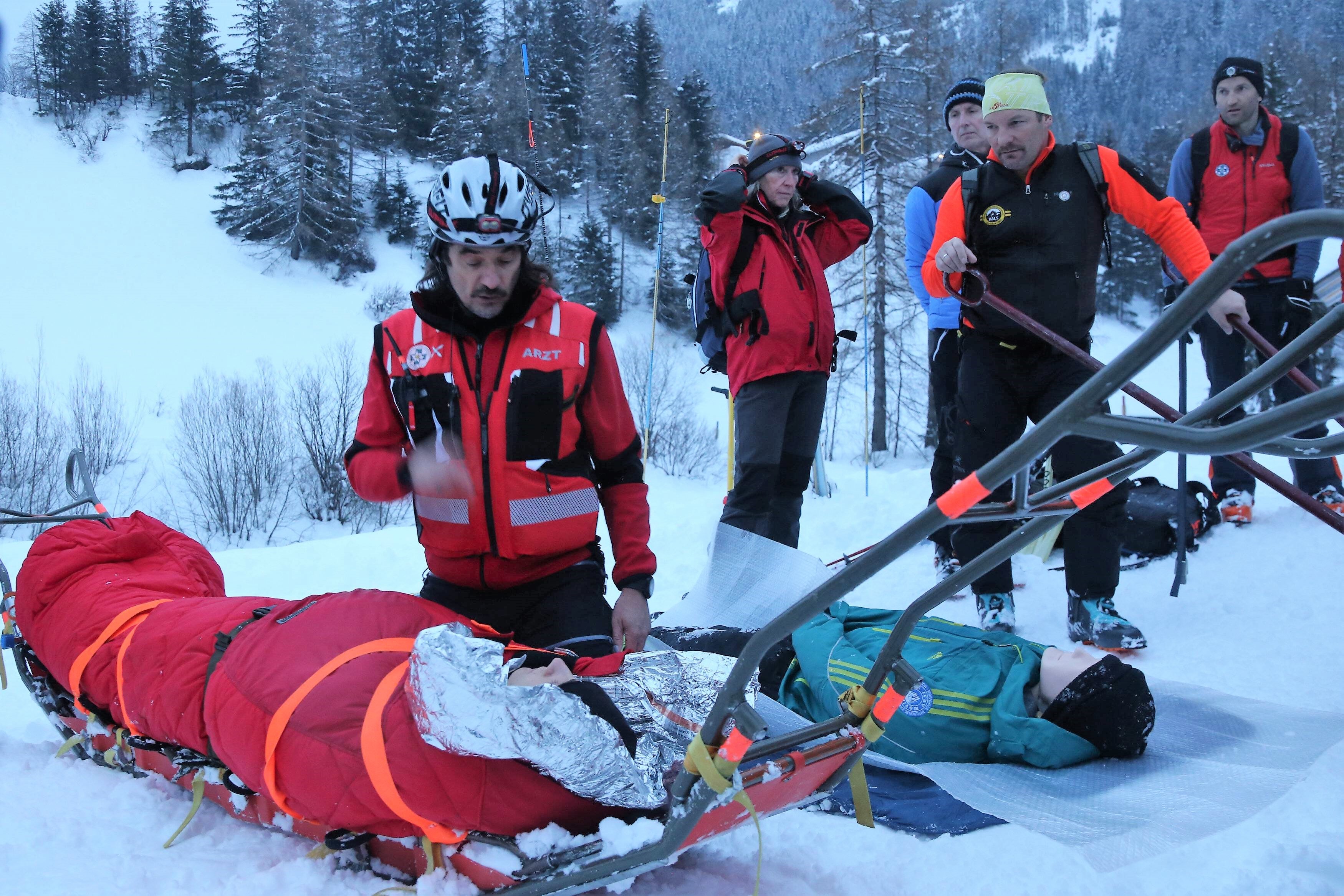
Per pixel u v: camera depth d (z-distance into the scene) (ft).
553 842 6.17
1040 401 12.10
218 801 8.04
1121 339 142.51
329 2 174.40
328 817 6.58
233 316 118.83
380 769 6.15
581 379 8.11
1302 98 139.54
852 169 78.07
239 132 176.35
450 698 5.73
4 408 67.87
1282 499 18.24
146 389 92.89
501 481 7.95
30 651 9.82
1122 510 11.93
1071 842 7.06
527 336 8.00
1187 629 12.44
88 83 178.91
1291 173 15.80
